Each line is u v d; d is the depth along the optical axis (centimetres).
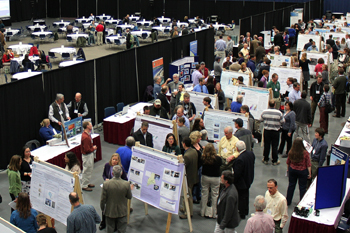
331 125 1169
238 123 761
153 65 1337
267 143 912
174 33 2100
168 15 3278
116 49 2172
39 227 571
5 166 902
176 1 3234
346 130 898
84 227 530
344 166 583
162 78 1404
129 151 712
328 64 1491
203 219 704
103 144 1041
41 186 614
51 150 861
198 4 3212
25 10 3173
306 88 1397
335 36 1964
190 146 675
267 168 909
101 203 595
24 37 2550
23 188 713
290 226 576
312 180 743
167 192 627
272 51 1889
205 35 1766
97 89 1142
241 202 686
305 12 2750
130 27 2475
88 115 1119
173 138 699
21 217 555
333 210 589
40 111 976
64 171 584
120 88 1238
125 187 593
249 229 508
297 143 691
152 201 646
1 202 757
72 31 2320
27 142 918
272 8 3047
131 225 689
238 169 657
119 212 597
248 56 1506
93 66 1113
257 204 502
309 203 608
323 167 573
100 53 2044
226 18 3203
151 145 793
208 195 711
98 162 941
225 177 546
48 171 604
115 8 3291
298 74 1238
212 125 864
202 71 1347
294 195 782
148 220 706
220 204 558
